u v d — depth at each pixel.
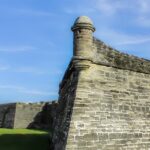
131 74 17.72
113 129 15.87
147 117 17.52
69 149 14.42
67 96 18.03
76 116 15.07
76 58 15.75
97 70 16.38
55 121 23.14
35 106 41.31
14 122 40.97
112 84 16.70
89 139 14.99
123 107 16.70
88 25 15.93
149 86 18.41
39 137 26.81
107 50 16.97
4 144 23.08
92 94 15.84
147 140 16.94
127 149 16.02
